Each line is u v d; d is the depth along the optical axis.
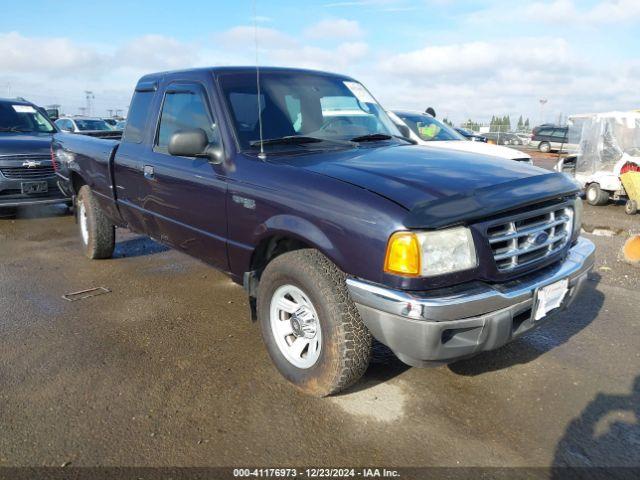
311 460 2.53
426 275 2.46
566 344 3.75
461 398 3.05
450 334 2.54
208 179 3.54
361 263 2.60
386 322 2.54
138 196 4.49
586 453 2.58
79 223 6.05
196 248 3.90
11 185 7.53
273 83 3.88
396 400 3.03
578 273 3.07
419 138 8.58
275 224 3.01
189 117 3.88
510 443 2.65
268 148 3.44
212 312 4.37
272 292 3.15
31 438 2.67
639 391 3.14
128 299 4.66
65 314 4.31
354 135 3.92
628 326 4.06
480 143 8.80
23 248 6.43
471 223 2.57
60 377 3.28
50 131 9.42
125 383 3.21
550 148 29.41
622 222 8.95
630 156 10.04
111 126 18.16
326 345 2.81
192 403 3.00
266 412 2.91
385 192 2.64
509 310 2.62
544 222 2.91
